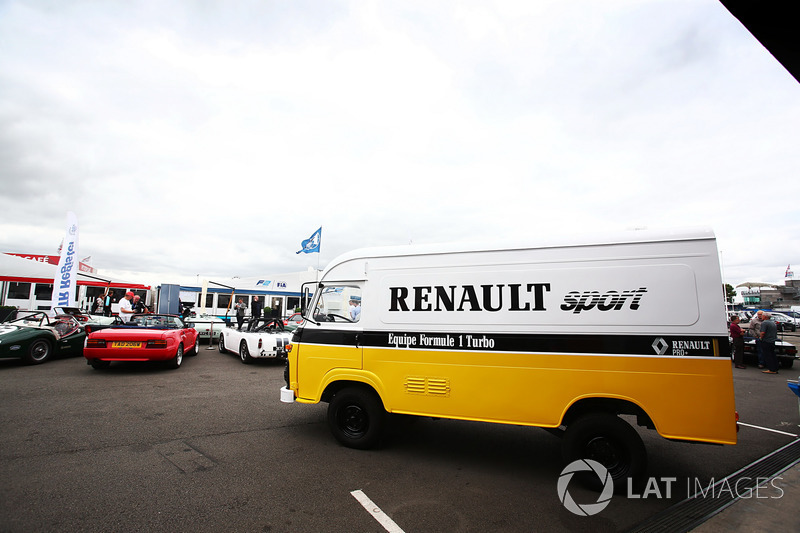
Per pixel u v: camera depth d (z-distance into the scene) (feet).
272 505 10.41
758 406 23.47
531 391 12.66
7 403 18.89
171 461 12.94
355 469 12.95
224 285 71.26
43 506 9.80
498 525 9.81
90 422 16.47
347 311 15.61
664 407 11.44
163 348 27.58
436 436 16.61
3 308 51.47
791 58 8.25
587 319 12.35
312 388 15.69
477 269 13.78
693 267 11.70
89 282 70.18
